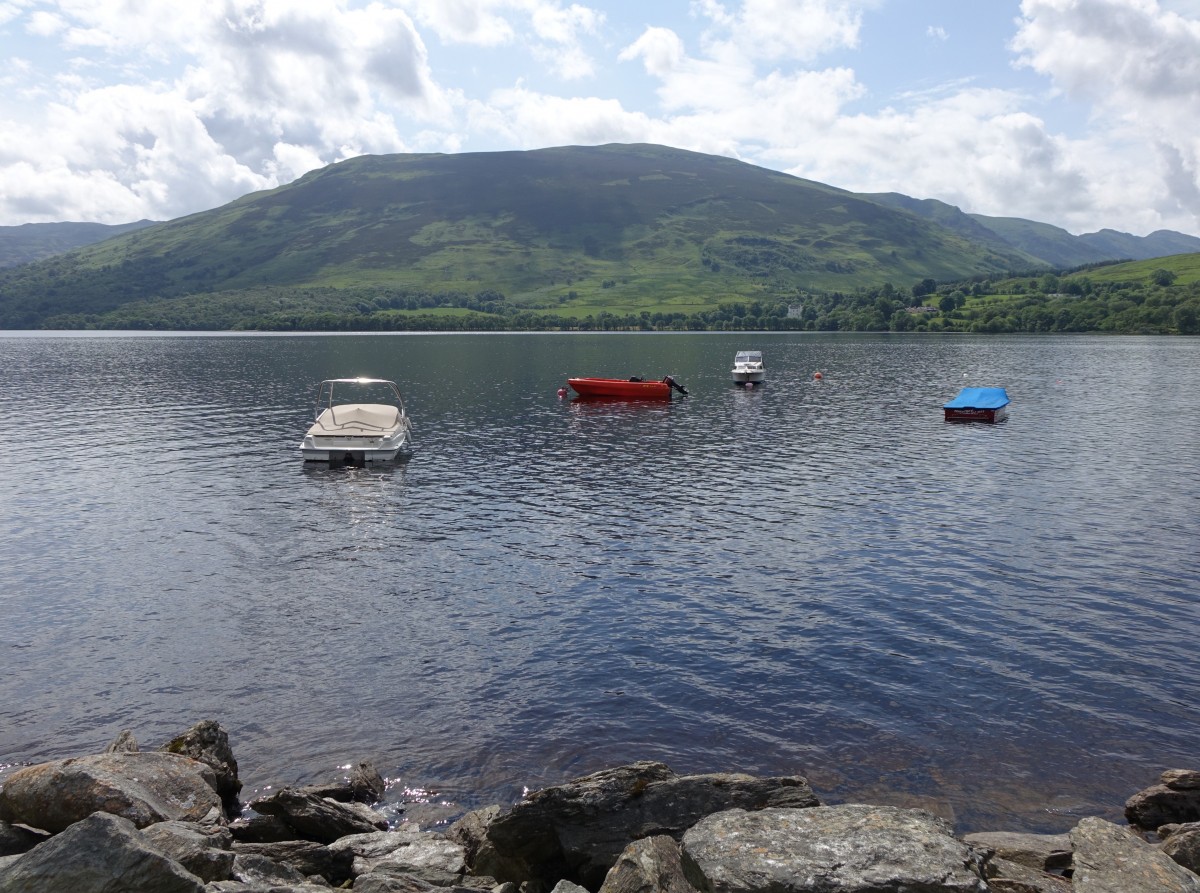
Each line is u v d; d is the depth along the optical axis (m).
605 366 137.38
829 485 45.12
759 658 22.73
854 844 11.44
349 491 44.25
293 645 23.80
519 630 24.86
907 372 124.31
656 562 31.42
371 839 14.40
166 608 26.80
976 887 10.43
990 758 17.69
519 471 49.59
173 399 87.25
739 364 107.94
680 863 12.00
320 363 142.88
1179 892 11.56
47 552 33.00
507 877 13.42
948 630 24.67
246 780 17.05
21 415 74.44
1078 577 29.47
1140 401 85.56
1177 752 17.95
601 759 17.72
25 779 14.21
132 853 10.98
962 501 41.09
